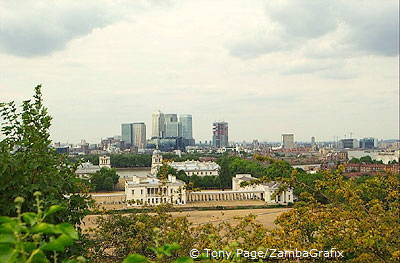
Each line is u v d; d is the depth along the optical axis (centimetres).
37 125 2533
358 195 3073
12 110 2548
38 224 948
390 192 2984
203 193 17838
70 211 2592
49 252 1945
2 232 934
